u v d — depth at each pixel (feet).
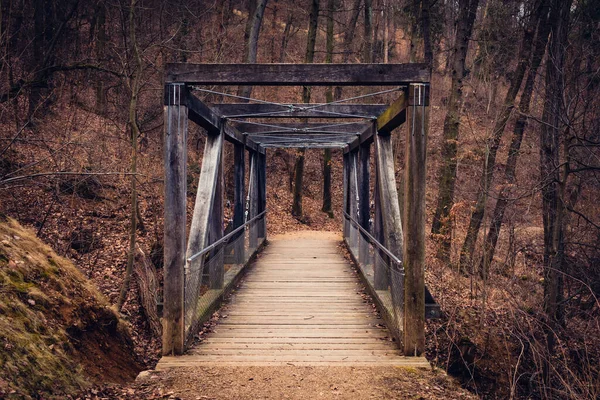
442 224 42.01
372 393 14.85
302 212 69.82
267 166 77.87
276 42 91.35
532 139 40.73
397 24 84.53
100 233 36.35
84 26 57.72
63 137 37.78
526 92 38.45
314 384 15.47
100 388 14.60
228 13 53.88
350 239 43.42
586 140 28.22
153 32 45.24
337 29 99.35
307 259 41.96
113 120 46.55
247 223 36.88
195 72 18.42
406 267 18.71
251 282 32.60
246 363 17.46
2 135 35.17
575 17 34.24
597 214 33.09
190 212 46.88
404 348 18.67
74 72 49.37
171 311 18.51
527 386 27.17
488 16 48.24
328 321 23.54
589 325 27.27
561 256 29.09
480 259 39.34
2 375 11.81
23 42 43.50
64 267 19.03
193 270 20.68
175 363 17.37
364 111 27.61
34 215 34.42
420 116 18.48
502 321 30.01
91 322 17.98
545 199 31.94
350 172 45.16
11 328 13.56
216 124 25.25
